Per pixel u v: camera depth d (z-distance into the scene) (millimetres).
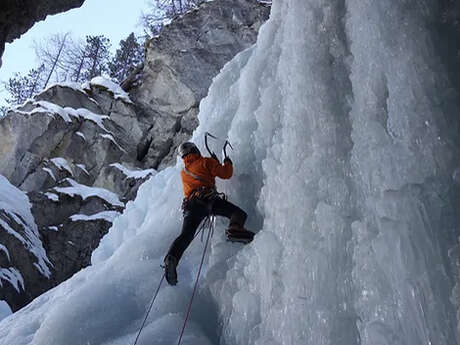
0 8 6645
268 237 2623
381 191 2215
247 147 3609
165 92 16359
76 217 12578
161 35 17109
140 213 4707
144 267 3193
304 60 2975
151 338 2500
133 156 15812
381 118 2400
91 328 2730
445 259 1863
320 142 2658
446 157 2115
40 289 10727
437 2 2541
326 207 2359
